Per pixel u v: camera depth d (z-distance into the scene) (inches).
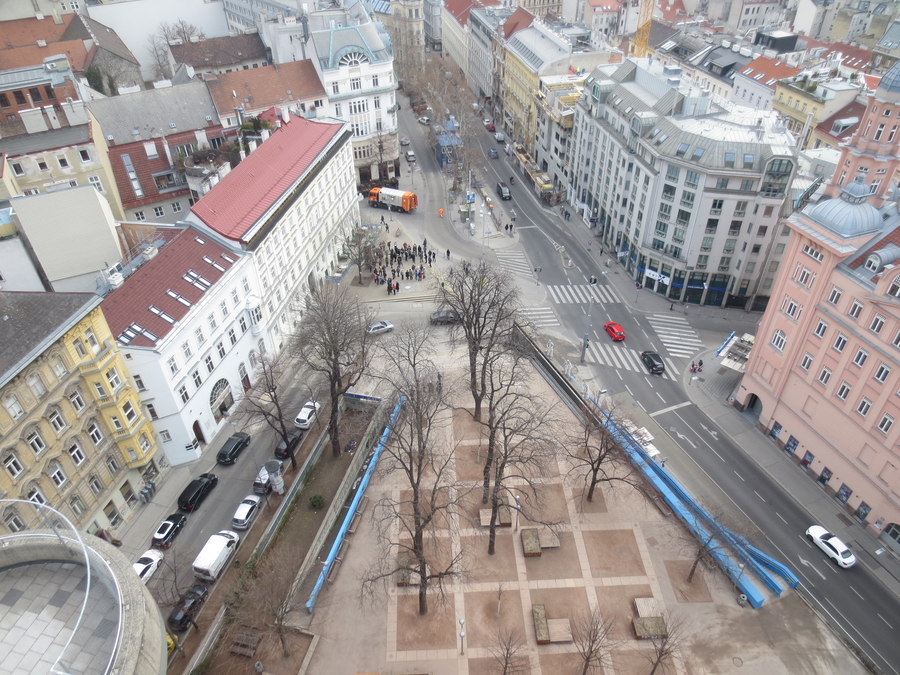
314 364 2541.8
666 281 3572.8
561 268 3934.5
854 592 2078.0
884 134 2201.0
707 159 3152.1
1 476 1781.5
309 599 2001.7
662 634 1876.2
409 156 5324.8
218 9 6973.4
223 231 2780.5
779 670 1833.2
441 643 1902.1
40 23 5374.0
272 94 4276.6
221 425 2723.9
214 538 2135.8
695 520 2202.3
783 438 2618.1
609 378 3041.3
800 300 2400.3
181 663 1835.6
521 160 5167.3
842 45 5565.9
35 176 3223.4
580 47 5216.5
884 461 2140.7
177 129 3850.9
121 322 2276.1
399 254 4005.9
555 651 1876.2
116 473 2240.4
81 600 1123.3
